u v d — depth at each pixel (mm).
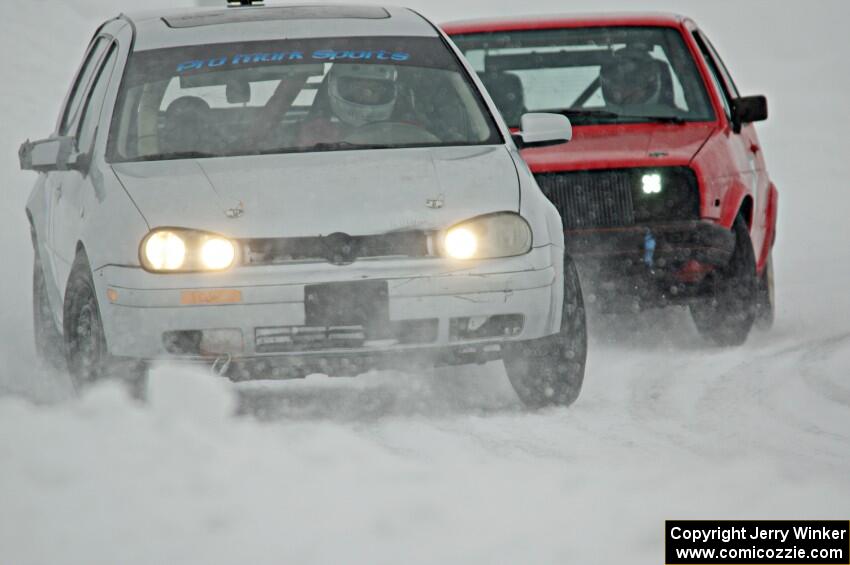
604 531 15477
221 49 28078
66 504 16453
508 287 23391
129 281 22875
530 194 24672
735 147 33906
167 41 28391
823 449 20844
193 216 23172
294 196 23578
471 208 23734
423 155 25453
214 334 22844
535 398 24406
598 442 21312
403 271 22953
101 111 27219
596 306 31641
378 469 18219
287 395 25766
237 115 26859
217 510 16281
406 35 28953
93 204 24547
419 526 15703
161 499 16672
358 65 27672
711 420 23188
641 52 35750
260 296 22609
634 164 31656
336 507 16391
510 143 26859
